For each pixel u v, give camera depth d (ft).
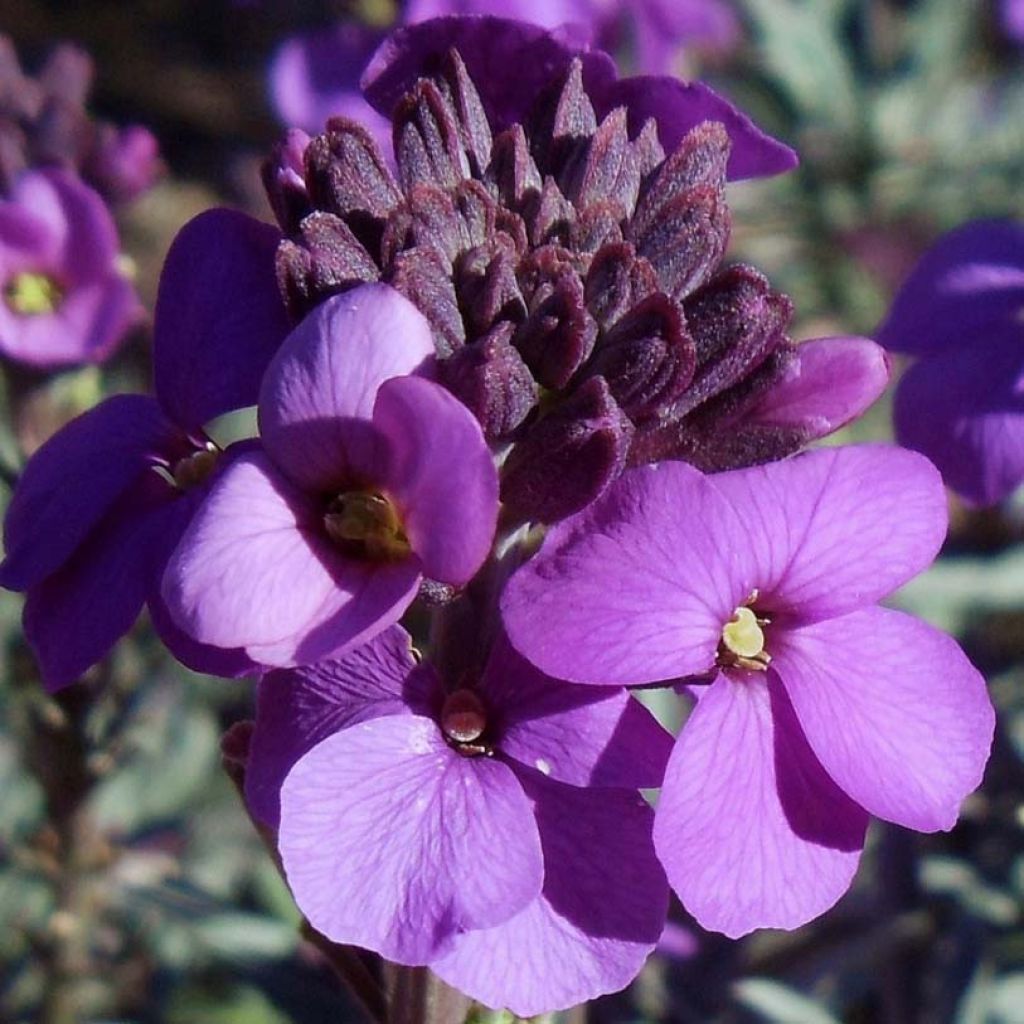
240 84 1.21
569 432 0.29
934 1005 0.53
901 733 0.30
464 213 0.31
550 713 0.30
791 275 0.91
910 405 0.46
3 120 0.53
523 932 0.29
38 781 0.50
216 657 0.30
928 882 0.55
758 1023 0.53
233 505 0.29
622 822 0.30
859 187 0.88
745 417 0.32
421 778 0.29
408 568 0.29
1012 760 0.56
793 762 0.30
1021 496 0.55
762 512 0.30
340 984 0.49
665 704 0.52
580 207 0.33
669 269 0.32
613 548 0.29
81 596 0.32
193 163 1.18
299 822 0.28
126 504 0.33
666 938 0.50
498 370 0.29
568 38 0.37
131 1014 0.63
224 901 0.53
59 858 0.51
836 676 0.31
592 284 0.31
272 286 0.33
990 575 0.55
